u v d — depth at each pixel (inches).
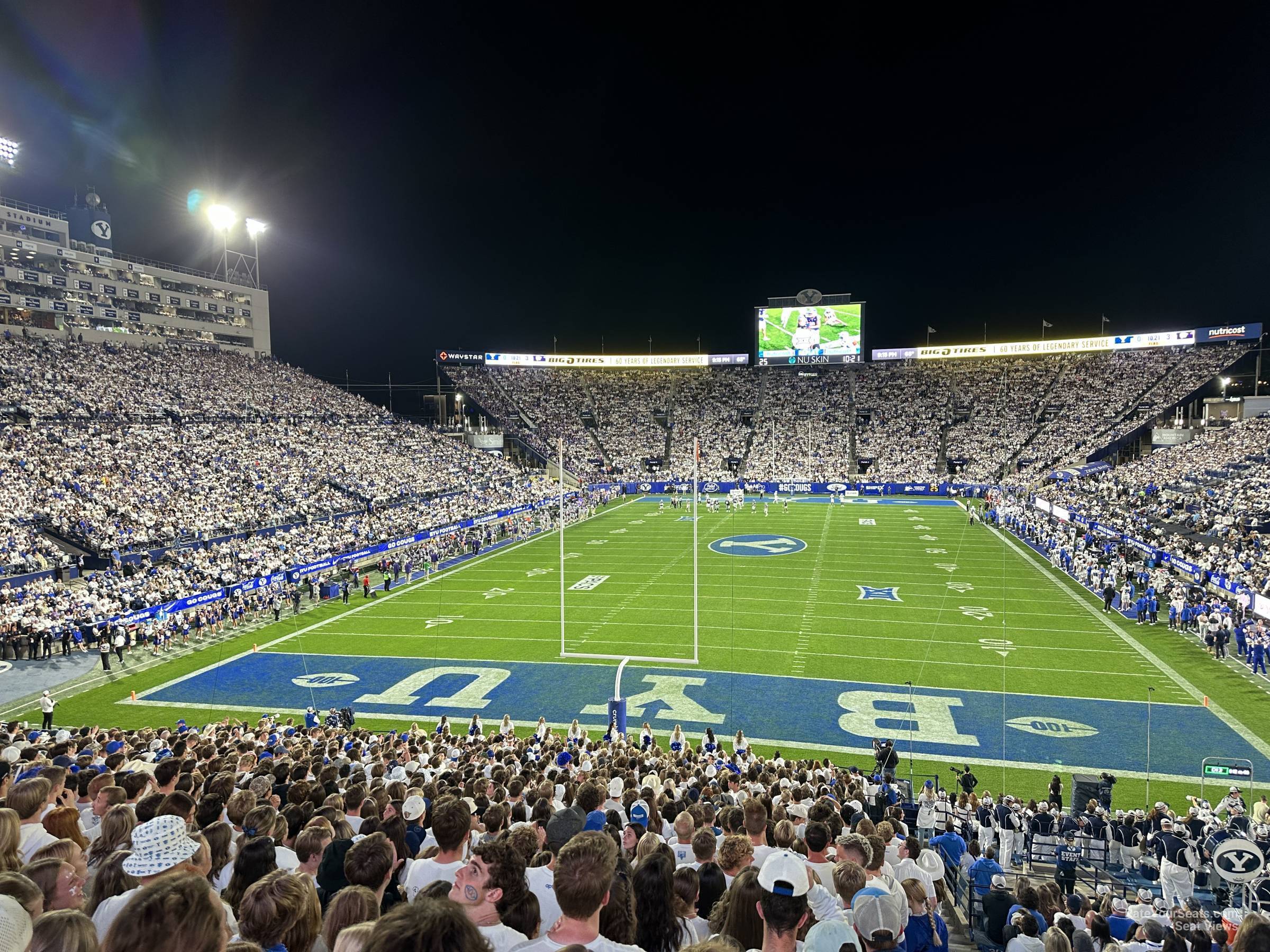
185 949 94.1
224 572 1233.4
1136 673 872.3
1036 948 213.6
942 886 362.9
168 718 796.0
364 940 109.5
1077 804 548.4
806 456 2869.1
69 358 1839.3
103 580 1129.4
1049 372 3038.9
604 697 839.7
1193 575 1173.7
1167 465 1897.1
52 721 781.3
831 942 118.2
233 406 2042.3
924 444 2824.8
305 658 986.1
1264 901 319.9
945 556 1557.6
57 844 171.2
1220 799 600.1
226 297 2810.0
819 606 1184.8
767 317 3093.0
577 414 3262.8
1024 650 958.4
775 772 531.2
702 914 195.6
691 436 3088.1
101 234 2508.6
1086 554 1362.0
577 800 311.6
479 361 3277.6
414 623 1143.6
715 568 1472.7
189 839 137.0
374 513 1750.7
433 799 354.3
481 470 2346.2
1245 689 820.0
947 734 727.1
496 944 144.9
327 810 269.7
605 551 1679.4
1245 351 2645.2
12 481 1273.4
